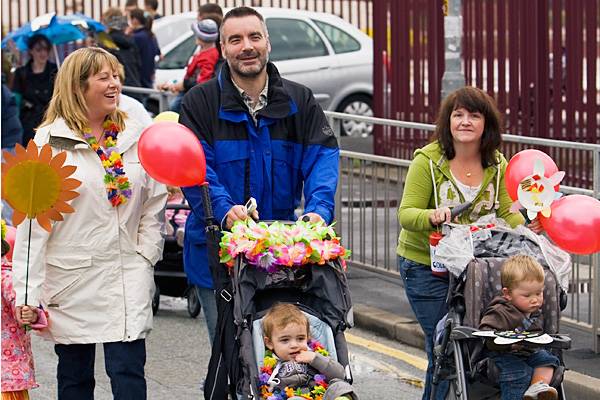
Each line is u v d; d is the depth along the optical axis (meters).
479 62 23.83
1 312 10.30
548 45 22.72
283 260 9.48
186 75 22.45
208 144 10.63
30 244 10.01
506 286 9.79
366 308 16.08
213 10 22.22
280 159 10.75
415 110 25.38
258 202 10.77
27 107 23.94
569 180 22.36
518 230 10.28
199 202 10.44
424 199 10.99
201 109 10.66
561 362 9.86
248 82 10.62
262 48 10.52
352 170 17.56
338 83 31.38
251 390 9.27
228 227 10.04
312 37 31.48
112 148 10.32
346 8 39.81
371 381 13.46
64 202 9.93
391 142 26.03
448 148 10.95
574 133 22.36
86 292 10.24
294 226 9.71
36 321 10.07
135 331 10.25
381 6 26.56
